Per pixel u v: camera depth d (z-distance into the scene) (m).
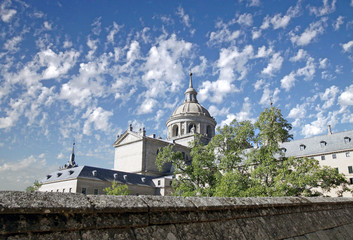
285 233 5.21
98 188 64.81
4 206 2.57
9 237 2.52
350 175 61.81
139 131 84.00
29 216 2.71
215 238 4.00
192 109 95.81
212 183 35.53
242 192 28.91
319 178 32.00
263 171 31.23
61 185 66.12
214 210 4.40
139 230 3.34
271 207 5.57
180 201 4.02
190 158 86.38
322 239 5.87
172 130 93.69
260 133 34.28
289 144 73.38
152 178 76.50
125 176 70.81
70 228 2.87
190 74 106.00
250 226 4.71
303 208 6.49
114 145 86.75
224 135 36.25
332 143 67.19
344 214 7.96
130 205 3.39
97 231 3.04
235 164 34.53
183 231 3.74
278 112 34.28
